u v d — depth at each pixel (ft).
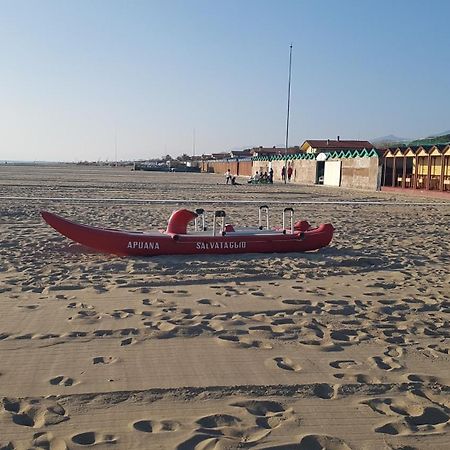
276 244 44.32
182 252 42.37
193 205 91.09
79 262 38.65
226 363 20.24
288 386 18.30
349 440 14.97
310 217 75.56
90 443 14.48
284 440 14.80
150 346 21.81
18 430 15.07
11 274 34.22
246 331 23.93
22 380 18.40
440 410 16.83
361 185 160.97
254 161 267.39
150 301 28.48
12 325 24.13
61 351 21.11
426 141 140.87
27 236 49.93
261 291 31.35
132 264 38.19
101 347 21.61
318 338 23.27
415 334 24.17
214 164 358.64
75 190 127.75
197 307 27.53
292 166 213.46
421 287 33.27
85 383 18.22
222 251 43.09
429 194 125.29
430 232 60.64
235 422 15.76
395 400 17.49
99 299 28.68
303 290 31.81
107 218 67.87
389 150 147.23
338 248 47.85
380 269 38.93
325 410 16.67
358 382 18.81
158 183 173.88
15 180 178.50
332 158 180.04
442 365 20.56
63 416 15.92
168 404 16.81
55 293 29.81
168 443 14.52
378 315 26.86
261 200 106.22
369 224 67.51
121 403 16.81
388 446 14.67
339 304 28.76
